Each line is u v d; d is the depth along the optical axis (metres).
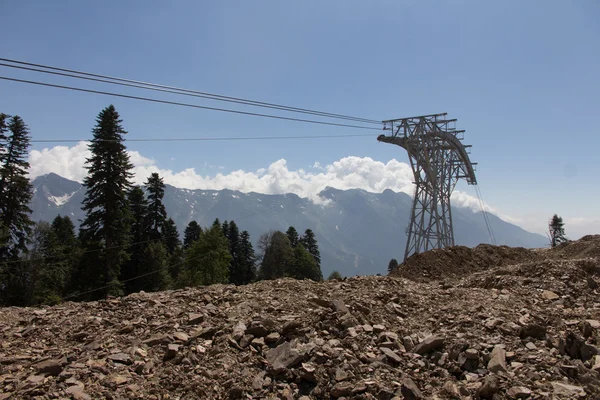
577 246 23.80
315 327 7.37
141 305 9.18
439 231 41.88
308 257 68.81
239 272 66.50
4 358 6.22
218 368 5.94
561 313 8.53
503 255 23.77
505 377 5.56
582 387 5.23
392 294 9.83
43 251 34.00
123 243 33.53
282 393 5.43
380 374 5.83
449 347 6.53
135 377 5.64
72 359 6.18
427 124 41.53
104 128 32.59
